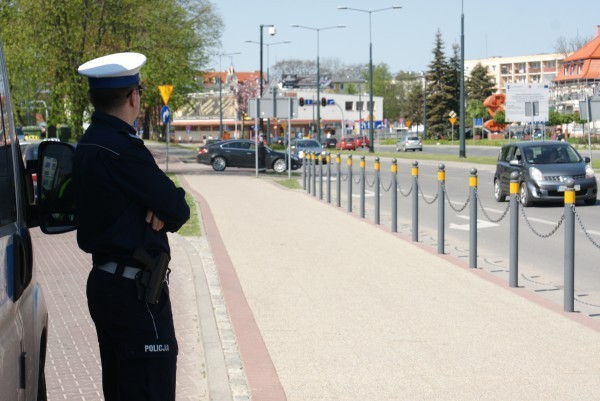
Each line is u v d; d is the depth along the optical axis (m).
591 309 10.35
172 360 4.39
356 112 161.25
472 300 10.52
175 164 58.97
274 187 33.91
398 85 199.25
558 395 6.73
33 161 4.57
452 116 108.69
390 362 7.69
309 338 8.58
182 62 52.31
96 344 8.67
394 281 11.85
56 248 16.22
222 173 46.91
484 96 149.00
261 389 6.86
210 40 70.00
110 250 4.24
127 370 4.29
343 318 9.49
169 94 41.53
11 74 40.69
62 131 59.28
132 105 4.45
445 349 8.14
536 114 47.94
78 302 10.80
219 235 17.20
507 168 25.81
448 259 14.05
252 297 10.70
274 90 40.00
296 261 13.72
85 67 4.36
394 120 197.88
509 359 7.79
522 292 11.12
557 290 11.70
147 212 4.32
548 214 22.45
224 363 7.58
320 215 21.94
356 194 30.77
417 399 6.63
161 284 4.33
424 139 124.75
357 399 6.63
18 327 3.57
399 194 30.72
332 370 7.44
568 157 25.30
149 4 45.56
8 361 3.23
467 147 100.12
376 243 16.14
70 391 7.08
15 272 3.55
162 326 4.35
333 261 13.74
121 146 4.25
